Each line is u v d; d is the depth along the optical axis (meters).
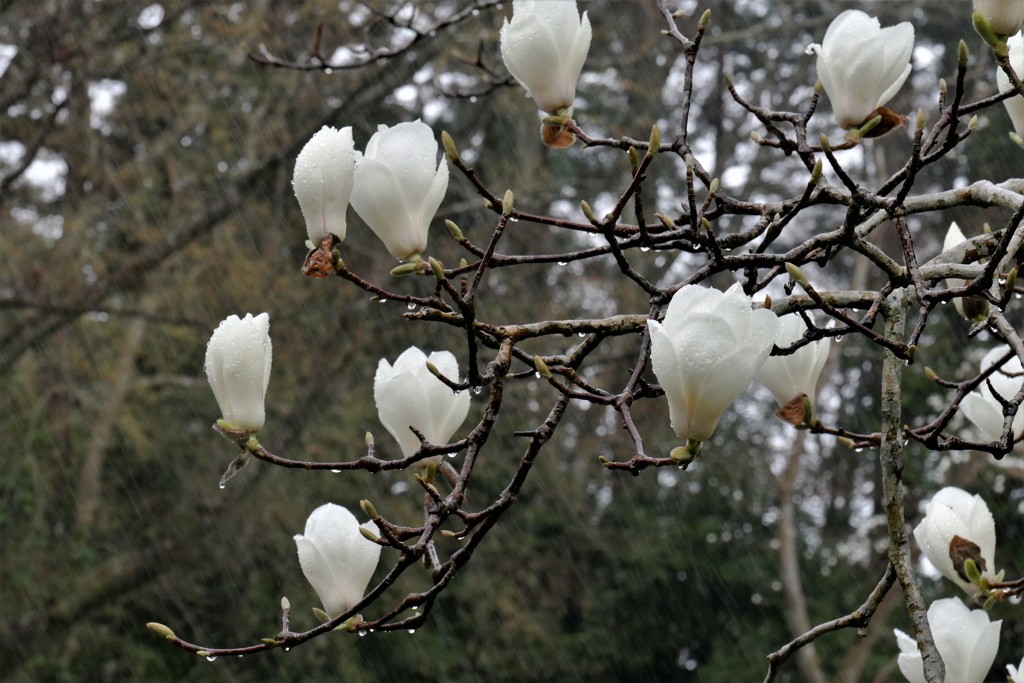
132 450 12.34
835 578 13.67
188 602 12.30
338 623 2.03
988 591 2.21
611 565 13.94
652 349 1.62
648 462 1.70
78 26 11.25
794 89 14.16
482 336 2.06
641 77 13.09
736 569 13.73
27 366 12.29
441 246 11.52
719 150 14.50
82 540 11.90
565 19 2.14
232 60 11.77
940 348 12.18
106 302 12.56
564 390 1.95
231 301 12.02
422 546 1.95
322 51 11.31
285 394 12.06
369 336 12.04
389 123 11.98
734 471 14.05
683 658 14.12
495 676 12.77
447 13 10.27
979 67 11.40
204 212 11.93
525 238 11.96
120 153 12.66
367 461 1.95
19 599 11.57
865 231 2.30
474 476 12.20
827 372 12.94
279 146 12.05
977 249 2.32
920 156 2.05
